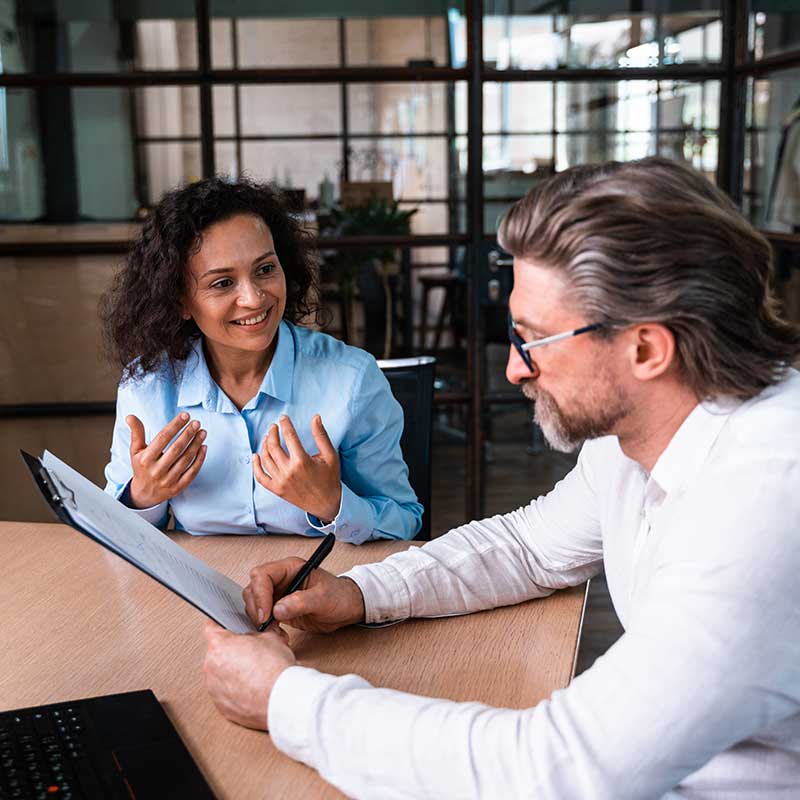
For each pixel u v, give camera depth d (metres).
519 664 1.13
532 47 3.04
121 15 2.98
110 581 1.37
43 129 3.03
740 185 3.03
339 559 1.45
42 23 2.97
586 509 1.24
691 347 0.88
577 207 0.87
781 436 0.86
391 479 1.67
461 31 3.03
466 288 3.14
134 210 3.08
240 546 1.50
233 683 0.99
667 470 0.94
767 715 0.82
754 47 2.97
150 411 1.65
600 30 3.04
